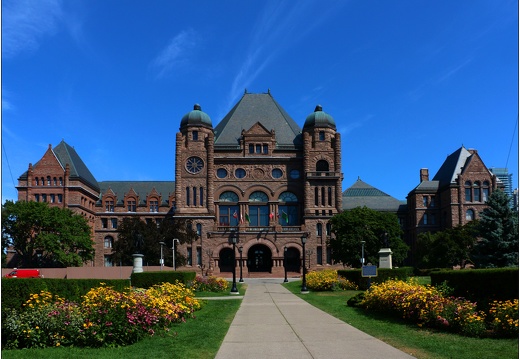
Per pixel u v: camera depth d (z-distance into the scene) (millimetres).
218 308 31922
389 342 18344
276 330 21812
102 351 16891
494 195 64438
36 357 15656
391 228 85312
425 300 22297
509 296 20609
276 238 102750
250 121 115562
